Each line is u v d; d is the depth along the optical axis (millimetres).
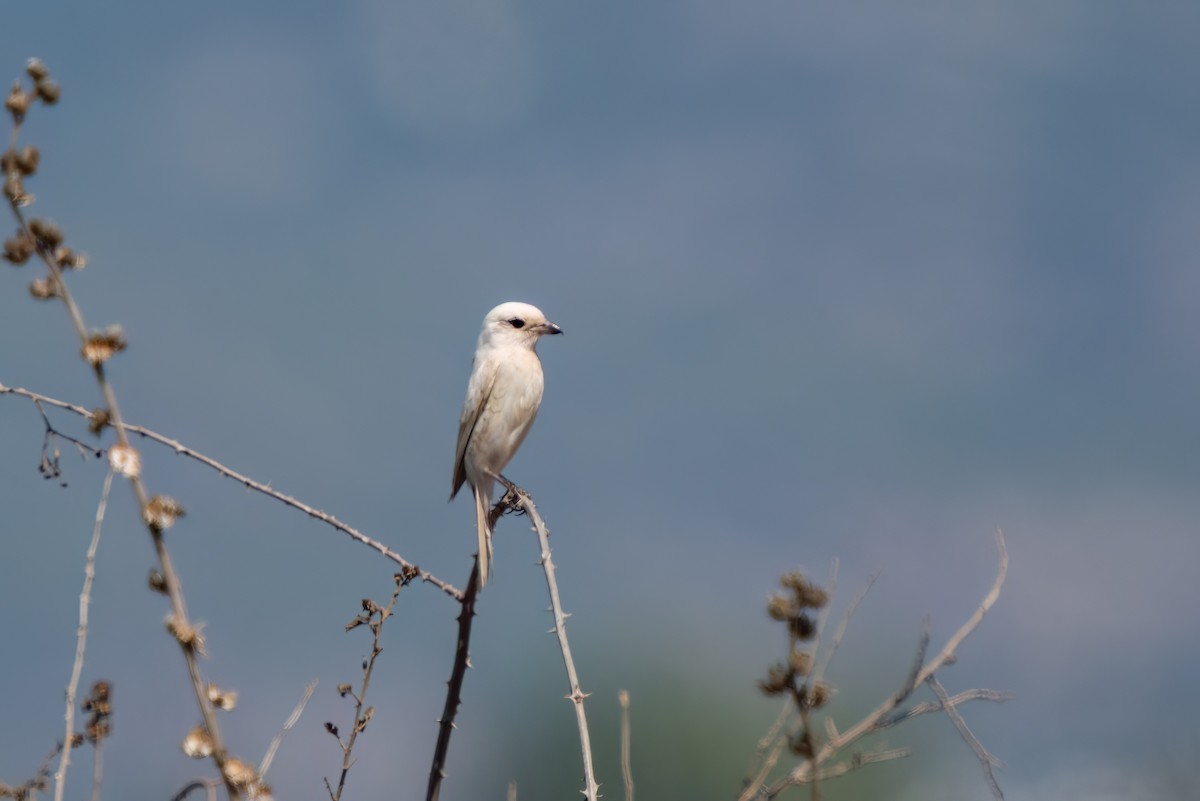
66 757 6059
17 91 6188
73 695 6094
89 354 6172
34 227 6195
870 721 5980
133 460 6074
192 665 5957
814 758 5641
